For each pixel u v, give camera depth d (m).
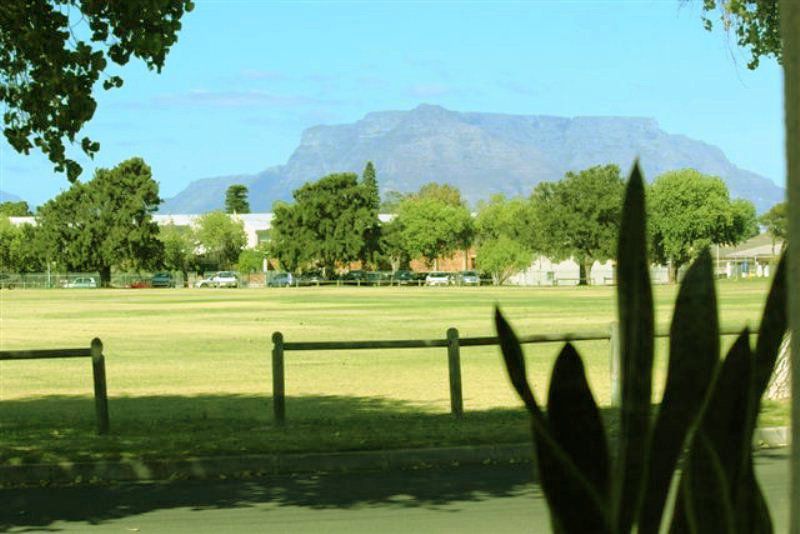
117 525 8.97
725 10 16.47
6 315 50.72
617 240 1.56
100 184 119.75
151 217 120.81
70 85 10.98
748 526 1.68
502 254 126.19
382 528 8.65
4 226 128.00
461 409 14.47
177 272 131.25
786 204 1.42
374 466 11.75
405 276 129.75
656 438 1.58
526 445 12.20
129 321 44.31
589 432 1.61
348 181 127.62
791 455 1.42
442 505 9.62
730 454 1.66
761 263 151.62
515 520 8.91
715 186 112.12
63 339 33.12
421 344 14.41
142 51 10.88
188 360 25.36
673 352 1.60
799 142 1.41
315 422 14.10
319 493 10.34
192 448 12.09
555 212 122.25
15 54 11.20
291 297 78.62
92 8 10.77
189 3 11.07
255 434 13.03
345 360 24.98
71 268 121.69
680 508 1.71
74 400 17.72
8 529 8.87
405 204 145.62
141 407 16.52
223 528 8.76
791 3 1.42
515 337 1.61
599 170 122.31
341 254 126.25
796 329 1.41
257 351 27.98
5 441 12.71
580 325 36.97
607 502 1.58
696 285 1.59
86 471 11.26
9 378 21.84
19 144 11.27
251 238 157.38
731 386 1.66
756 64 16.53
